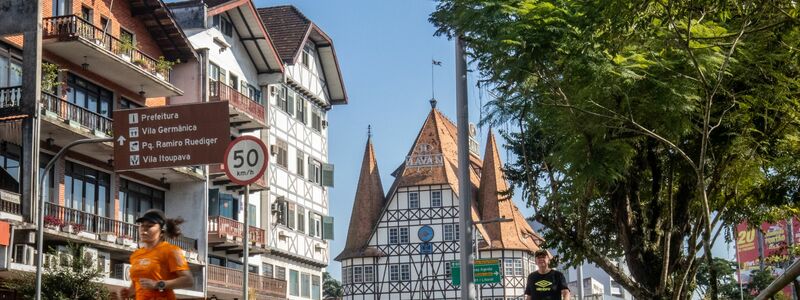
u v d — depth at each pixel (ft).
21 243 98.78
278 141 172.86
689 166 66.54
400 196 252.62
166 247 30.76
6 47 104.32
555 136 61.41
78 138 110.32
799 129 61.11
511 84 55.42
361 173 273.75
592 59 50.37
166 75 126.41
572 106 52.80
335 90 199.41
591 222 84.07
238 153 61.26
